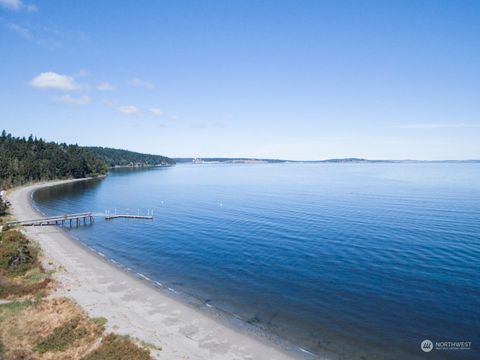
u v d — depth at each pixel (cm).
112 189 13950
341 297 3431
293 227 6362
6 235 4928
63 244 5434
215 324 2872
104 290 3481
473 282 3722
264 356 2433
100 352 2239
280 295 3491
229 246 5231
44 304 2942
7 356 2214
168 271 4206
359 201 9556
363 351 2536
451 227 6097
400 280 3819
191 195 11731
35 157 16550
